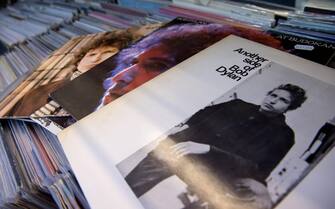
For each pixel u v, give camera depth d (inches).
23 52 20.3
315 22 14.3
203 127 11.3
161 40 16.7
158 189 9.7
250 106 11.6
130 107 12.8
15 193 11.5
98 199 9.9
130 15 20.6
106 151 11.2
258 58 13.8
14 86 16.1
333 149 9.5
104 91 13.9
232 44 15.1
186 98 12.7
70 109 13.3
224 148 10.4
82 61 16.7
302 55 13.3
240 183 9.3
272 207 8.6
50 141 12.9
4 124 14.6
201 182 9.6
